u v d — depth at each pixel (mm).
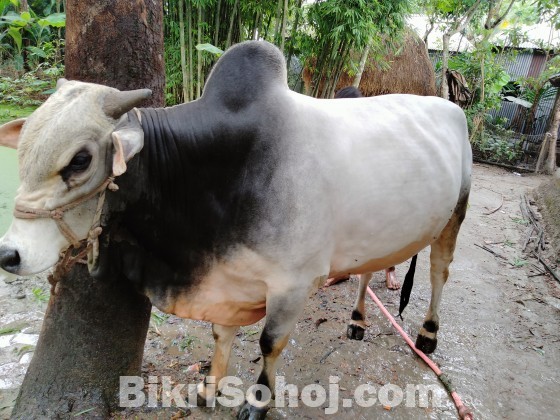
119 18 2006
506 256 5051
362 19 5066
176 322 3051
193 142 1761
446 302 3871
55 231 1563
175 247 1871
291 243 1880
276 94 1863
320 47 5699
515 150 11539
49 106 1463
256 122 1807
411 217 2244
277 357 2129
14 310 3025
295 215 1861
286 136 1852
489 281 4383
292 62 7266
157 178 1766
